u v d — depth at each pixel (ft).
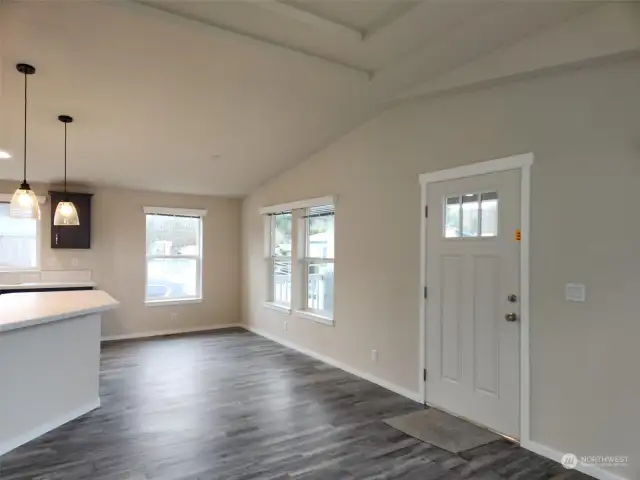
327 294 17.69
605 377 8.55
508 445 10.02
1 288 17.54
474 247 11.21
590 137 8.86
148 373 15.47
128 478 8.55
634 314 8.16
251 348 19.29
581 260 8.95
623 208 8.34
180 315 22.68
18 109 12.66
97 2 8.28
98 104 12.58
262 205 22.06
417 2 8.56
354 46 10.27
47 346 10.64
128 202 21.29
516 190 10.22
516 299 10.19
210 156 17.34
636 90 8.21
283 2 8.66
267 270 21.95
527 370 9.91
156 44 9.80
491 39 9.56
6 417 9.56
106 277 20.72
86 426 10.95
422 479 8.64
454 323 11.76
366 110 13.92
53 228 19.36
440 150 12.21
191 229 23.31
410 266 13.17
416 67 11.00
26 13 8.58
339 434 10.62
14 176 18.39
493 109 10.80
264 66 10.94
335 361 16.53
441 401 12.13
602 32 8.18
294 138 15.99
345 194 16.03
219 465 9.10
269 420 11.44
